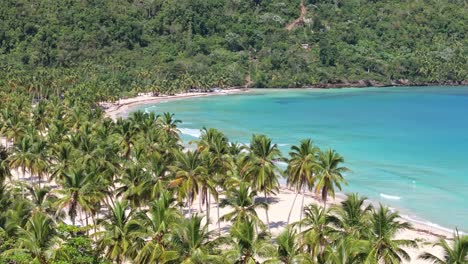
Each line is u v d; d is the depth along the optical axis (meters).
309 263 40.50
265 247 41.47
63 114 140.00
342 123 180.38
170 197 55.12
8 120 107.50
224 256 40.84
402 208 85.00
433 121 182.88
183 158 63.81
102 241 46.16
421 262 61.41
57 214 54.66
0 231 43.22
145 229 45.22
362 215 48.12
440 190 95.38
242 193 56.41
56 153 84.81
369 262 39.28
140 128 101.75
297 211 82.00
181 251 41.41
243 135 154.62
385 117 194.88
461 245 40.03
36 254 40.06
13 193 58.97
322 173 66.81
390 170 110.75
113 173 75.06
